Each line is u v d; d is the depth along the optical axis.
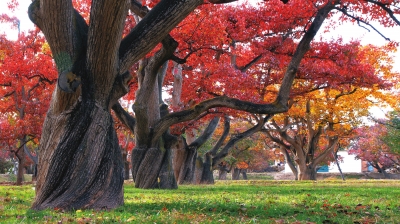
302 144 41.84
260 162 60.47
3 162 51.84
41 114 25.09
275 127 38.16
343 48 20.30
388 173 59.16
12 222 6.13
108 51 8.27
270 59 20.23
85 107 8.50
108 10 7.86
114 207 8.54
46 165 8.41
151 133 17.55
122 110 18.52
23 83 24.39
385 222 6.80
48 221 6.37
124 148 37.66
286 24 19.44
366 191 16.08
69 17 8.38
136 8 13.97
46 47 25.23
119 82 8.88
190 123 21.95
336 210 8.57
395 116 39.16
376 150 52.09
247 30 20.05
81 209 8.12
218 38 17.47
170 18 9.04
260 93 22.80
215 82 21.47
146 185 17.91
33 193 13.20
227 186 21.36
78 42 8.60
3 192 13.62
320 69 20.70
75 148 8.39
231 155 50.28
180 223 6.25
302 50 14.72
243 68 22.77
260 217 7.39
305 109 37.09
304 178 39.75
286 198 12.02
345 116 37.00
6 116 31.70
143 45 9.10
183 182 24.84
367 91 33.56
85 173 8.37
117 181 8.83
